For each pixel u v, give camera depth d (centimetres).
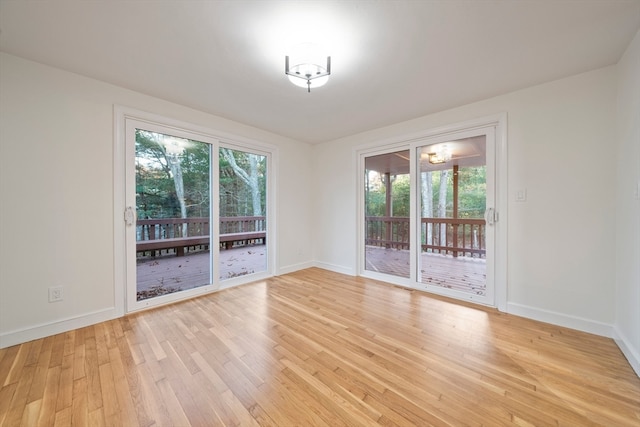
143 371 159
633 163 170
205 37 170
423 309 258
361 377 154
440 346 189
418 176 326
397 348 186
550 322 226
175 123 277
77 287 219
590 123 209
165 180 280
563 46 178
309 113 306
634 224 168
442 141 304
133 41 174
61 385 146
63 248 212
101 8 143
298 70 182
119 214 241
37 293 200
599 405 131
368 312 251
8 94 188
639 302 158
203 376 154
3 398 136
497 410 128
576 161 215
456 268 307
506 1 138
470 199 290
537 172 233
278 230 395
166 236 282
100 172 231
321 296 298
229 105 282
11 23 155
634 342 166
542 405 132
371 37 169
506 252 250
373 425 120
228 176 342
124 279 245
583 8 143
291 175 415
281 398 137
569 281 218
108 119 234
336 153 418
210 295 302
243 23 156
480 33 165
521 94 241
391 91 246
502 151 250
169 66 205
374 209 382
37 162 201
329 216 429
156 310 257
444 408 130
